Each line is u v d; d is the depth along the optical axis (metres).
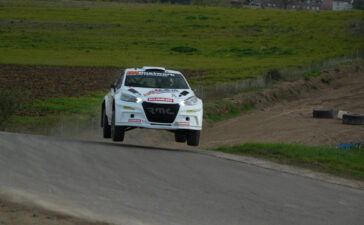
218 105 59.50
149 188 18.31
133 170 21.23
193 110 28.84
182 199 17.30
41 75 86.31
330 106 67.25
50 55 117.12
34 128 43.84
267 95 70.12
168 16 187.38
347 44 137.62
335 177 25.17
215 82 83.19
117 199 16.31
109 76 88.81
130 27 166.38
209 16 187.38
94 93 69.06
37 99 61.28
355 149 36.47
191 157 26.50
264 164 26.61
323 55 121.94
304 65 104.25
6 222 12.52
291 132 47.56
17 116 49.06
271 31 161.88
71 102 59.78
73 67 99.81
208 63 112.81
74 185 17.52
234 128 51.12
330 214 17.52
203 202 17.22
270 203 18.09
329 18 176.88
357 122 52.16
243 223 15.35
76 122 47.38
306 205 18.41
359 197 20.84
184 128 28.53
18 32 151.25
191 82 83.06
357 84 84.88
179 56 123.94
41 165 20.30
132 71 31.22
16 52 118.75
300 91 77.38
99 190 17.22
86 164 21.48
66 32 155.50
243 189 19.83
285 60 116.69
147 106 28.08
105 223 13.52
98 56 118.88
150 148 28.89
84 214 14.15
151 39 148.38
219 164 25.03
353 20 168.50
